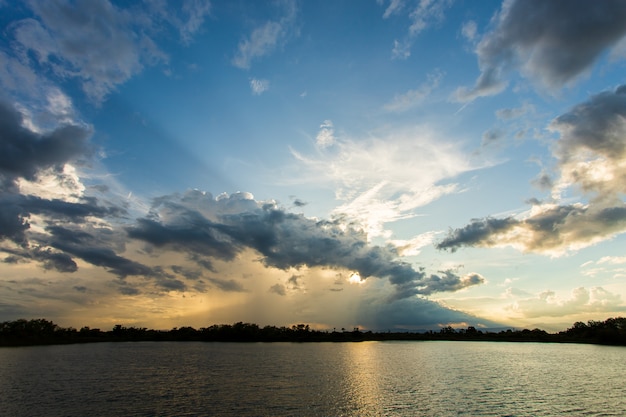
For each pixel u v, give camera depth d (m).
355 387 94.00
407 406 70.88
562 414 65.12
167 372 125.81
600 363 162.88
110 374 118.88
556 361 175.38
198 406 69.94
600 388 92.81
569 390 89.75
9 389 88.62
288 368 142.12
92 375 115.94
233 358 194.50
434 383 102.06
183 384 98.06
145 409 67.44
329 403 73.25
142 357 196.75
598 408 69.50
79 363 157.00
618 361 173.50
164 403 72.62
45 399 76.44
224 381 104.44
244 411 66.19
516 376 117.62
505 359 189.25
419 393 85.31
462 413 65.62
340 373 125.69
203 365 152.88
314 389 90.44
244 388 91.56
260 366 149.88
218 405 70.94
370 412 66.06
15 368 134.88
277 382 102.75
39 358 182.88
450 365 156.12
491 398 79.19
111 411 66.00
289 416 62.78
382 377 114.75
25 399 76.31
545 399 78.06
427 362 171.75
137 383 99.31
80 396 79.69
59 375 115.50
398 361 177.62
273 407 69.44
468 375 120.44
